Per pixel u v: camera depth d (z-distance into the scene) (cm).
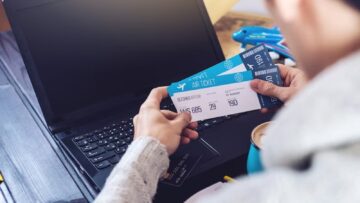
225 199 31
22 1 78
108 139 75
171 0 89
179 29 89
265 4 35
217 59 91
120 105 82
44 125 82
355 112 26
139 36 86
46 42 79
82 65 81
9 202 66
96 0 84
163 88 72
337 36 31
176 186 66
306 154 28
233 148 72
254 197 29
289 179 29
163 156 60
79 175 70
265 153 32
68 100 80
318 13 31
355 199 25
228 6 110
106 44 84
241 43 101
